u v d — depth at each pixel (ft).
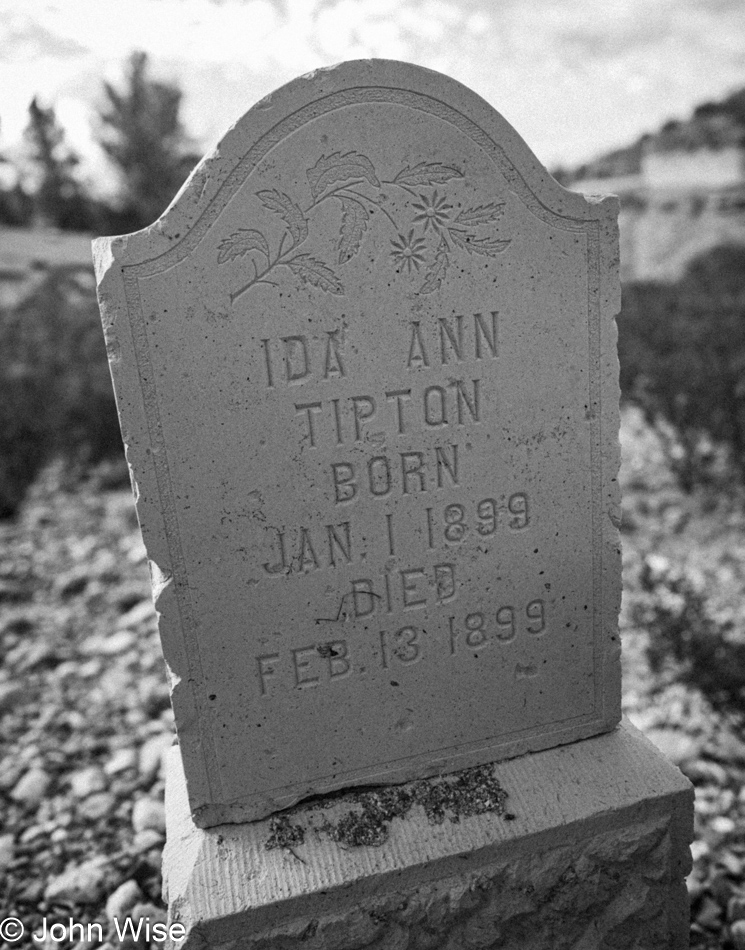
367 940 2.44
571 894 2.57
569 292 2.42
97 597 4.84
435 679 2.62
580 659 2.72
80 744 3.67
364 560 2.48
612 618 2.71
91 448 6.73
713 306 9.60
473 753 2.70
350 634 2.52
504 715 2.69
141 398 2.23
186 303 2.20
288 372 2.30
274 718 2.52
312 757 2.58
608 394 2.53
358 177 2.22
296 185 2.19
